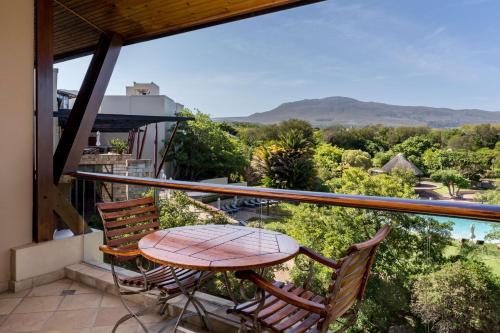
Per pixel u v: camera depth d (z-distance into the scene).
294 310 1.82
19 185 3.39
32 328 2.62
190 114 24.20
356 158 26.84
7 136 3.30
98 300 3.09
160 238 2.25
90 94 4.04
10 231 3.33
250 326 1.96
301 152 26.55
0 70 3.23
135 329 2.59
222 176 25.03
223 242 2.16
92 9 3.95
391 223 2.01
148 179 3.03
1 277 3.26
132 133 18.64
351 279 1.57
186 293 2.15
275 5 3.54
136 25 4.18
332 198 2.04
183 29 4.24
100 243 3.98
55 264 3.56
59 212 3.67
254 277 1.65
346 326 1.80
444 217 1.70
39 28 3.46
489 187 23.34
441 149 26.45
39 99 3.49
